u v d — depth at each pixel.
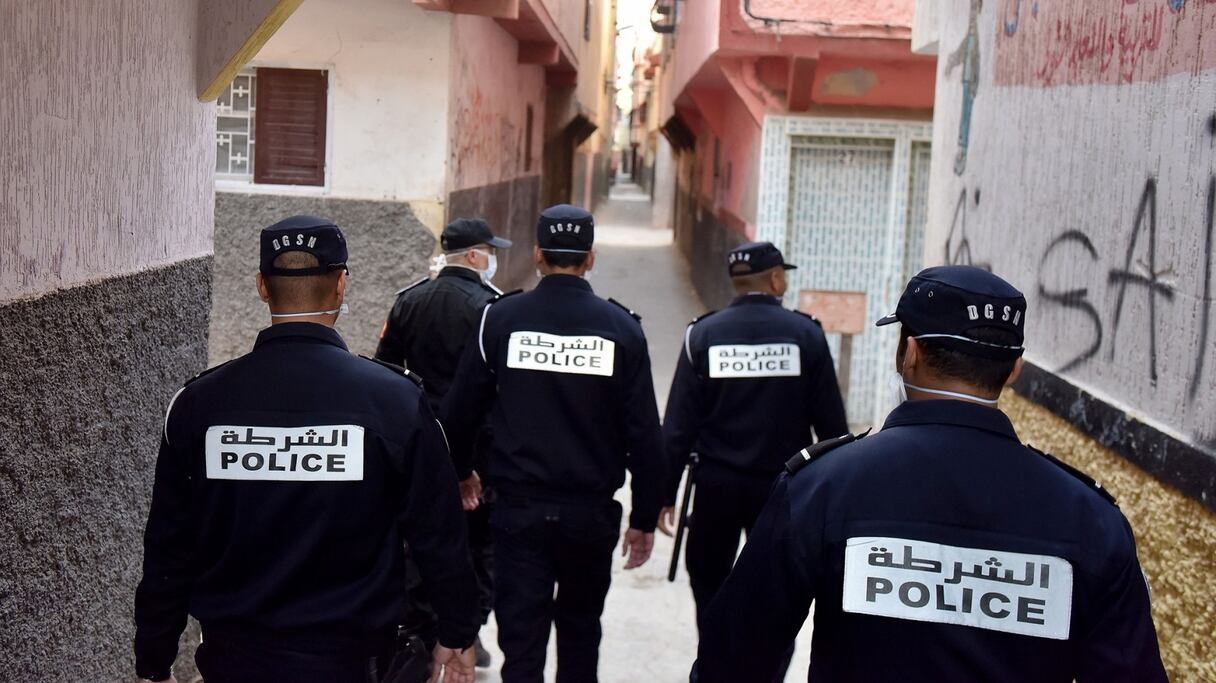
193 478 2.69
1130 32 3.83
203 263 4.01
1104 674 1.96
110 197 3.18
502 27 12.08
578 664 4.17
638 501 4.13
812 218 10.65
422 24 8.73
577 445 3.98
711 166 16.77
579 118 21.81
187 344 3.87
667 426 4.63
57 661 2.98
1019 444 2.12
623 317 4.08
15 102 2.60
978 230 5.68
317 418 2.67
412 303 4.93
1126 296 3.79
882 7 9.45
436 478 2.78
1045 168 4.68
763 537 2.13
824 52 9.65
